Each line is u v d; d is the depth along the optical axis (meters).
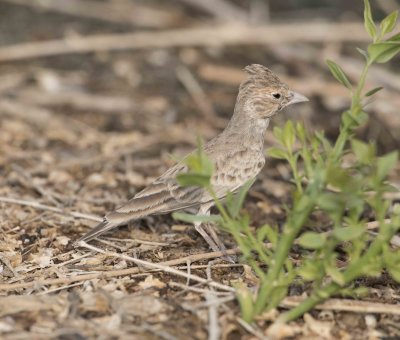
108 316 8.80
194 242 11.47
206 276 10.03
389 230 8.12
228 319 8.73
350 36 19.61
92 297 9.18
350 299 9.38
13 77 19.08
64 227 11.73
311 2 23.59
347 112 8.38
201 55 21.14
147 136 16.62
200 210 11.13
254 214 12.90
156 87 19.42
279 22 22.50
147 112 18.02
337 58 19.56
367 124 17.62
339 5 23.44
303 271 8.38
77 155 15.29
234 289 9.41
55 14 23.08
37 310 8.89
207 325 8.67
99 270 10.20
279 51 20.50
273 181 14.57
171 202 10.84
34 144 15.73
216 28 20.44
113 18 22.36
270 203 13.47
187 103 18.66
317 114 18.25
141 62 20.72
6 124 16.64
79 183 13.82
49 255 10.76
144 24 22.05
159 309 8.98
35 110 17.47
